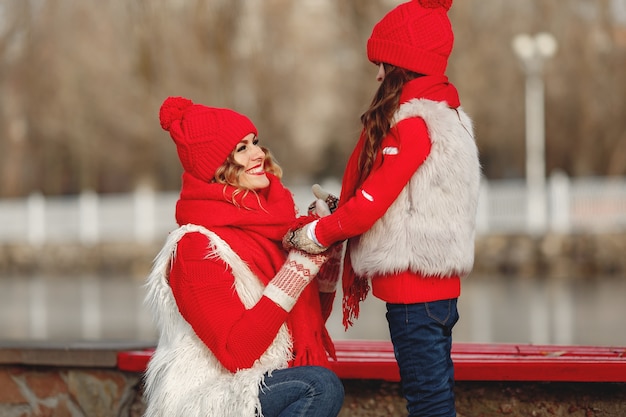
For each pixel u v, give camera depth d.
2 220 27.97
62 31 33.06
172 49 30.58
